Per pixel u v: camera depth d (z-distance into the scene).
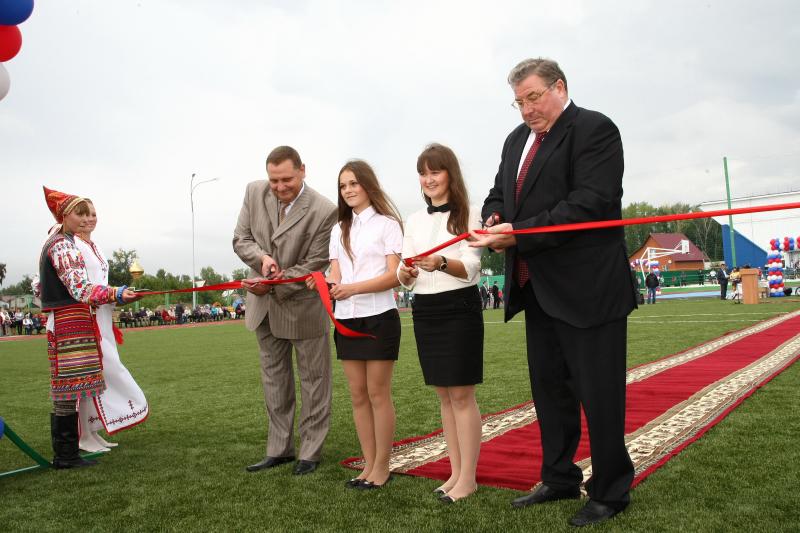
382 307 3.17
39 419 5.61
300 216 3.71
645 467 3.15
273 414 3.71
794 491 2.72
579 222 2.47
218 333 19.36
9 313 31.06
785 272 36.16
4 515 2.88
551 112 2.64
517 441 3.90
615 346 2.53
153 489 3.23
